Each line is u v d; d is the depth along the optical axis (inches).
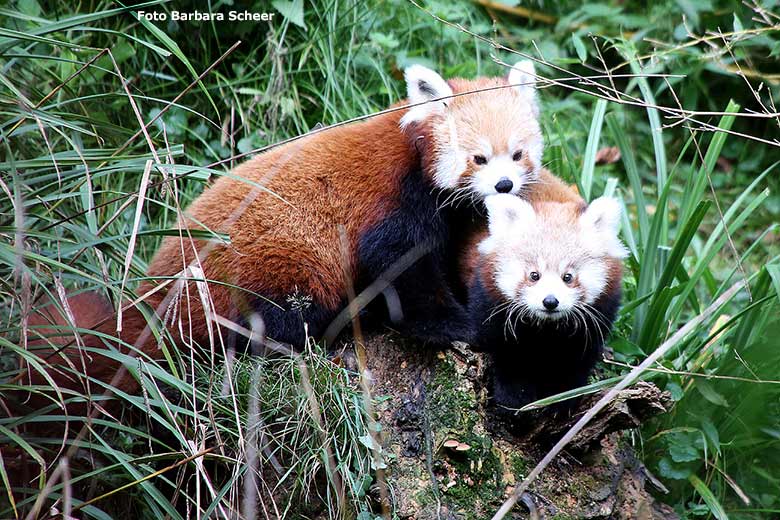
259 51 471.5
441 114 358.3
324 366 301.9
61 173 272.8
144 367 260.7
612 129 435.2
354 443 286.8
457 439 300.2
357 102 466.0
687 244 351.6
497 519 241.8
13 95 291.9
